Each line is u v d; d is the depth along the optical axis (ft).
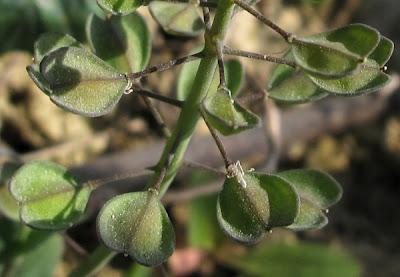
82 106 0.19
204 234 0.36
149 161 0.35
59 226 0.21
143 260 0.20
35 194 0.22
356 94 0.20
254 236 0.19
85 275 0.26
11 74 0.37
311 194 0.23
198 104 0.22
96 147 0.37
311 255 0.36
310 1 0.21
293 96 0.23
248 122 0.18
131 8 0.20
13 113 0.37
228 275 0.37
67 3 0.34
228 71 0.24
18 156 0.34
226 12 0.20
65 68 0.19
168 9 0.21
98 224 0.20
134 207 0.20
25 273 0.31
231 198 0.20
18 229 0.31
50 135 0.37
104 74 0.20
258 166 0.37
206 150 0.36
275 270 0.36
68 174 0.22
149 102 0.24
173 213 0.37
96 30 0.24
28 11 0.34
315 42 0.19
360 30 0.19
